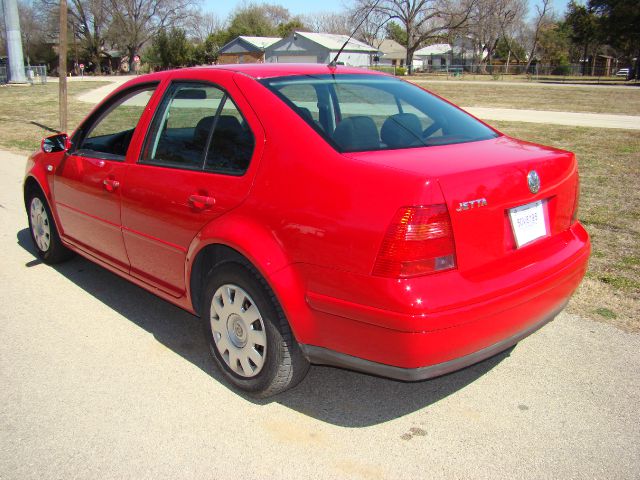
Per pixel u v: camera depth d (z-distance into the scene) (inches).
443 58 3991.1
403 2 2738.7
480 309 98.8
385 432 114.4
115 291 183.6
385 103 136.1
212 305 127.9
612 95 1189.1
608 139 505.4
